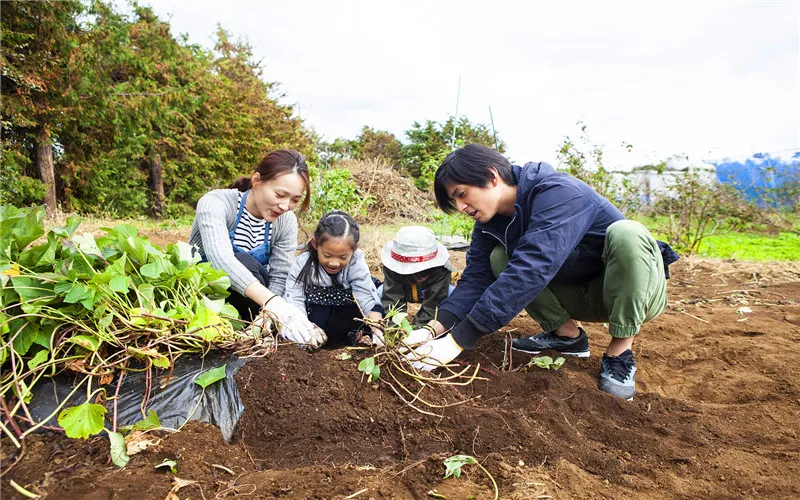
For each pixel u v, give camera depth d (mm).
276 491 1406
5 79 9922
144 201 13773
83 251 1987
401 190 13469
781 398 2184
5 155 9602
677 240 7734
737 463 1686
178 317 1976
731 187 8047
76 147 11953
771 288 4637
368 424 1843
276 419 1826
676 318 3607
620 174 8141
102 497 1306
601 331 3344
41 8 10109
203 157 16312
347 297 2971
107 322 1786
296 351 2100
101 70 11820
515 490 1449
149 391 1767
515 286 1992
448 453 1688
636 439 1834
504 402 2027
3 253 1854
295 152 2584
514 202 2234
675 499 1488
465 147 2158
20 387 1645
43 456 1489
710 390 2348
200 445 1604
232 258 2447
